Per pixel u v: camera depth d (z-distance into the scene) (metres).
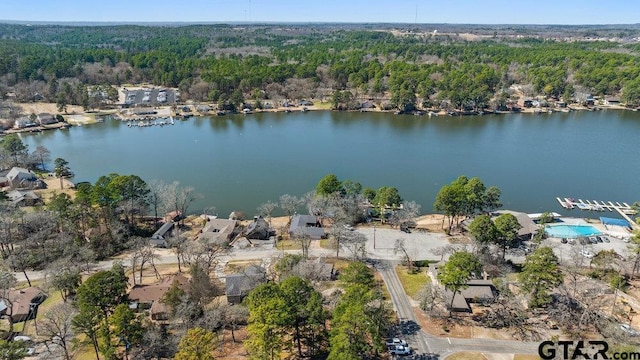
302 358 73.38
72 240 111.81
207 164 189.88
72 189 155.62
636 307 85.25
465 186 127.00
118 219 126.75
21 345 69.50
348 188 138.88
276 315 66.44
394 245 115.06
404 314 86.44
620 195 155.62
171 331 79.19
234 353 74.88
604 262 98.19
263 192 159.50
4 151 173.00
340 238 113.31
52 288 93.12
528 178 171.00
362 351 71.06
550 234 121.06
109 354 67.62
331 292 92.19
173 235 121.88
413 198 154.12
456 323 83.25
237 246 117.19
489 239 101.81
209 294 91.25
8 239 109.69
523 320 83.25
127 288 94.69
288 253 111.44
